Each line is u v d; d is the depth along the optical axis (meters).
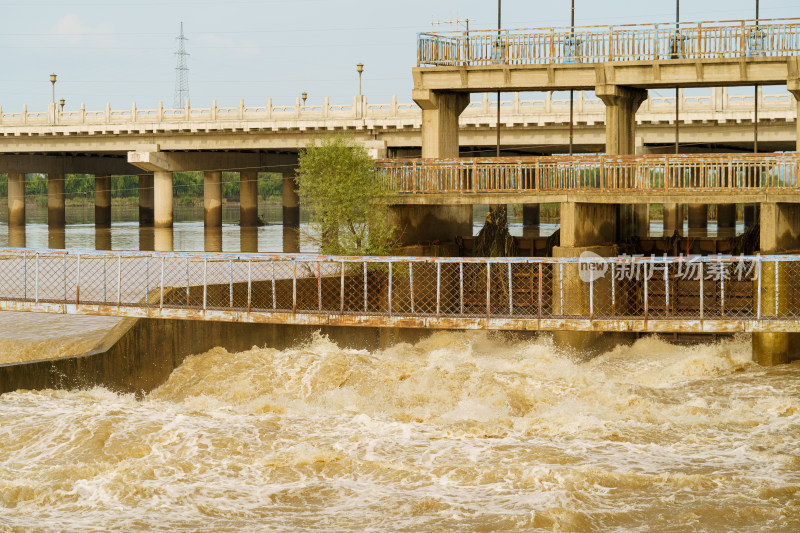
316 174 44.69
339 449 24.33
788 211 38.41
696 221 92.81
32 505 20.91
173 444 24.47
